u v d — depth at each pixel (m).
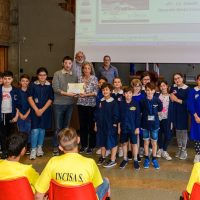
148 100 4.29
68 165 2.04
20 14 8.88
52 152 4.99
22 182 1.94
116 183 3.71
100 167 4.30
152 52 5.91
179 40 5.80
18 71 8.81
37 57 8.95
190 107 4.42
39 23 8.91
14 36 8.74
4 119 4.43
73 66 5.04
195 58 5.77
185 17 5.75
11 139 2.12
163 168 4.28
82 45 6.12
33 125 4.64
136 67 7.94
